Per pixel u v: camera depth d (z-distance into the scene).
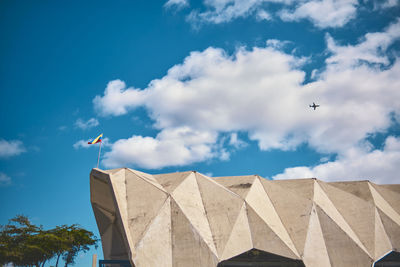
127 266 33.19
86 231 56.78
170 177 36.38
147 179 34.09
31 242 46.84
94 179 32.72
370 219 32.09
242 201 31.98
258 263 29.33
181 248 27.83
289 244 28.84
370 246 29.55
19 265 46.97
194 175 36.09
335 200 35.19
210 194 33.38
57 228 53.44
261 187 36.19
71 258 54.44
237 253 27.86
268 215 31.62
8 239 45.94
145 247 26.95
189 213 30.12
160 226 28.69
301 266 28.83
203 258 27.14
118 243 36.38
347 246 29.19
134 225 28.41
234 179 37.69
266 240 28.89
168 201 30.53
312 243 29.33
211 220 30.66
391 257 30.56
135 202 30.58
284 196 34.56
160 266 26.56
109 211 36.72
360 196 35.88
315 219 31.42
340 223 31.36
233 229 29.48
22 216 48.78
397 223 31.72
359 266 28.00
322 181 38.22
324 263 28.20
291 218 31.88
